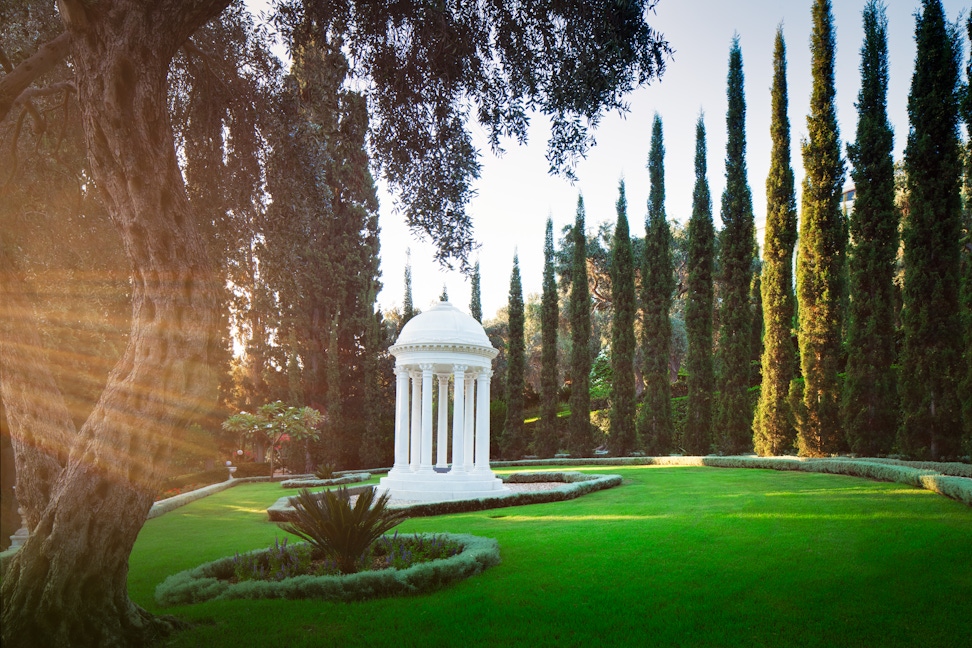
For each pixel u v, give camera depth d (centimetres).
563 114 980
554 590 776
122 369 598
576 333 3906
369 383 3962
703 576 818
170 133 626
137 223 595
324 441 3734
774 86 2777
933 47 2059
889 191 2266
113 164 598
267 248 1090
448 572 815
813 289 2444
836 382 2388
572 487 1925
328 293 4022
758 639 585
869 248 2255
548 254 4138
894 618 629
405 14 925
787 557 905
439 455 2477
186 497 2228
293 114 1090
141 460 579
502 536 1211
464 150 1059
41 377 787
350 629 637
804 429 2423
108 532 569
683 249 5025
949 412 1939
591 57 888
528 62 976
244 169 1066
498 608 700
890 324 2227
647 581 803
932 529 1024
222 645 589
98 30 589
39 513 773
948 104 2033
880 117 2295
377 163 1085
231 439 3747
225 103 1042
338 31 953
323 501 920
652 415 3447
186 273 612
